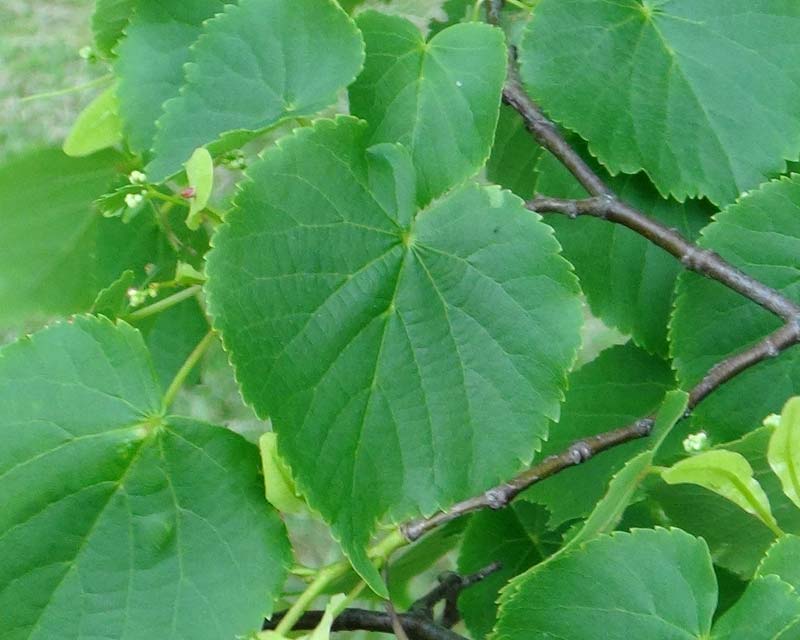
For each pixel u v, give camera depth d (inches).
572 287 25.8
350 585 26.9
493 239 26.0
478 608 28.9
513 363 25.8
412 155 26.6
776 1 27.2
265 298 25.6
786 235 26.7
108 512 25.5
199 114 26.5
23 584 25.3
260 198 25.7
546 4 27.3
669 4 27.3
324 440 25.5
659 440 25.2
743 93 27.1
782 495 26.2
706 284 26.8
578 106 27.1
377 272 25.9
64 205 27.9
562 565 25.1
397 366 25.8
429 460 25.7
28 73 50.4
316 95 26.4
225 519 25.5
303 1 26.5
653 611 25.0
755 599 24.9
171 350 28.2
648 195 27.5
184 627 25.4
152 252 28.1
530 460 25.7
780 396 26.6
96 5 27.5
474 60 26.7
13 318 28.0
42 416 25.5
